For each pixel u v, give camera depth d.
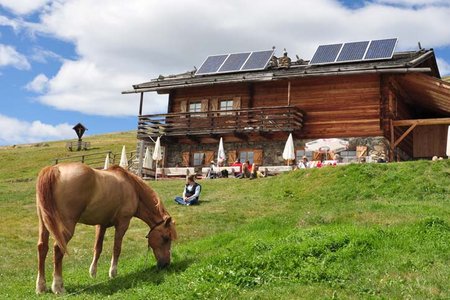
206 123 34.69
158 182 29.64
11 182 38.06
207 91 36.62
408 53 34.25
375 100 32.28
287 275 10.22
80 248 16.27
